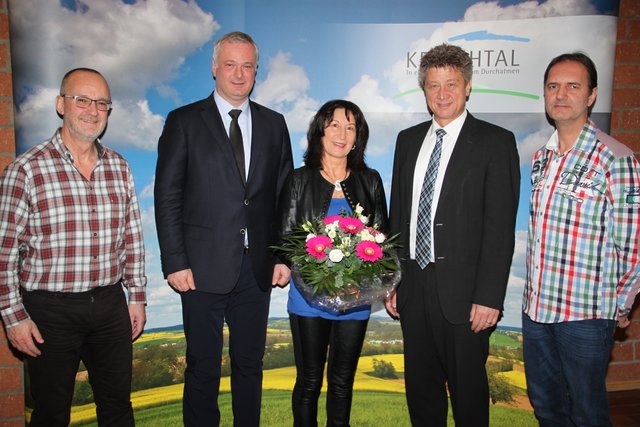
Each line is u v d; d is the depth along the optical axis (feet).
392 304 7.93
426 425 7.43
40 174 6.19
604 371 6.45
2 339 8.39
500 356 8.63
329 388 7.20
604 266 6.25
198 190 7.04
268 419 8.59
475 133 6.73
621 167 6.05
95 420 8.36
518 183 6.70
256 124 7.32
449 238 6.65
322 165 7.25
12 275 6.14
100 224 6.51
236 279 7.13
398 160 7.38
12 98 8.00
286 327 8.58
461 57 6.57
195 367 7.32
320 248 6.10
